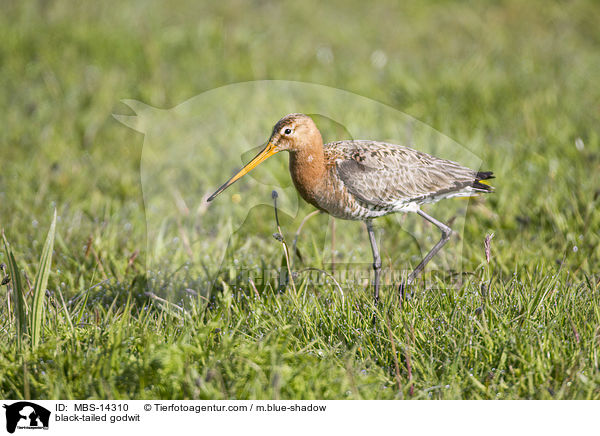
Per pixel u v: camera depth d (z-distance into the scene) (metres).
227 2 24.78
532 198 12.10
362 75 18.61
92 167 14.03
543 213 11.51
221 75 18.59
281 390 7.13
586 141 14.26
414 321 8.27
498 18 23.50
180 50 20.48
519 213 11.75
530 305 8.21
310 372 7.29
